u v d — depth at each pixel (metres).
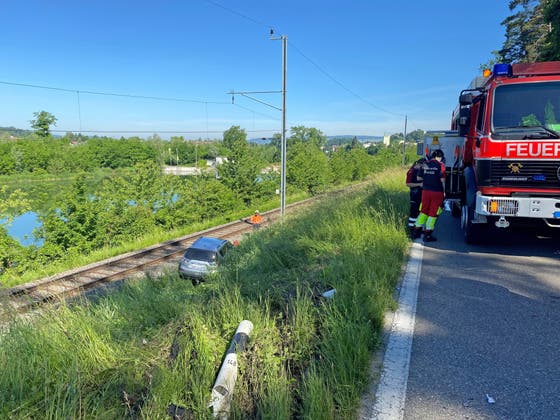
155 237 21.47
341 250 6.16
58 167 72.50
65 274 12.38
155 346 3.44
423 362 3.20
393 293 4.70
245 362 3.10
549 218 5.88
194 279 10.47
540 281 5.05
